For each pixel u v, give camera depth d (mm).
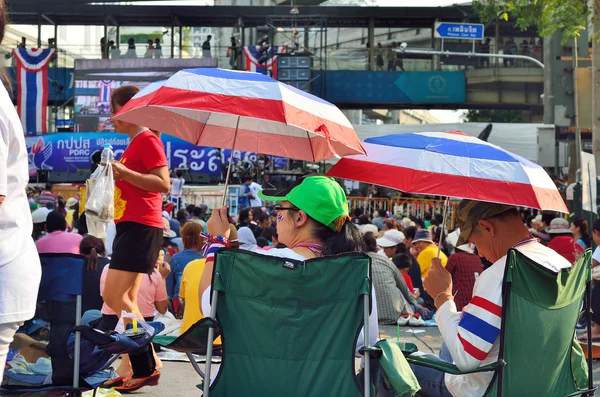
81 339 4457
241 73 4414
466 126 32938
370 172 4414
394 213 28625
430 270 4242
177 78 4320
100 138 38938
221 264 3777
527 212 23172
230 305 3799
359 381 3730
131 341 4367
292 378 3764
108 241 11656
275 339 3760
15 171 3471
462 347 3951
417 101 44875
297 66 42625
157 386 6742
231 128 5871
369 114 84375
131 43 43719
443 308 4141
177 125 5816
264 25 46000
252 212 19500
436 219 23406
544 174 4523
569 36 20891
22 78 44406
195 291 7750
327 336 3734
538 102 45312
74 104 41781
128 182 5898
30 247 3590
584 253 4383
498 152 4422
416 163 4344
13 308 3455
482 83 45062
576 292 4320
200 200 28312
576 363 4547
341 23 46719
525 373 4059
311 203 4035
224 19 46344
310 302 3732
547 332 4117
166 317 9211
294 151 5895
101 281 7566
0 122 3326
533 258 4137
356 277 3711
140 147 5891
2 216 3445
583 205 14398
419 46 54875
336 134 4410
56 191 31672
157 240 6055
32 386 4273
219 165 35875
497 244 4254
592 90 17828
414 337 10547
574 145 32094
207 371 3758
